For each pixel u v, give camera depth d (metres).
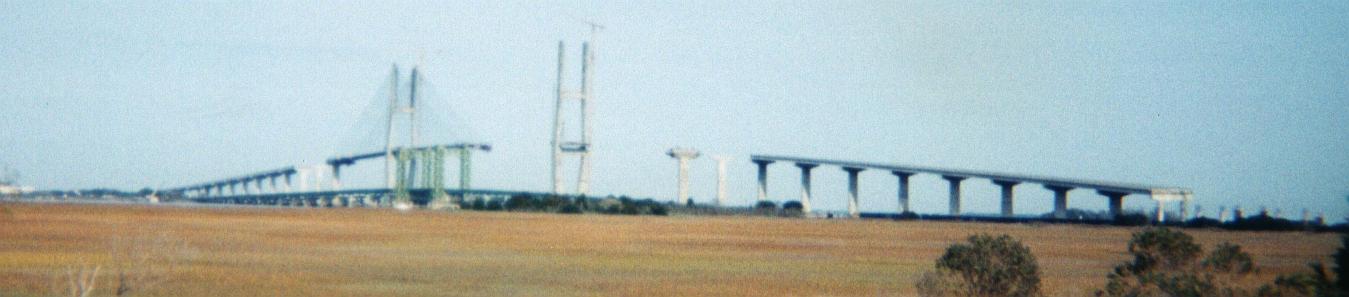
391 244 165.38
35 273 106.81
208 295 94.31
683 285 107.88
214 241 162.50
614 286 106.44
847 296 99.94
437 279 110.50
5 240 151.62
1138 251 80.44
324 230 199.25
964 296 77.00
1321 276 62.88
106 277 104.56
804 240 193.88
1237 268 77.25
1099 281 109.50
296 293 97.12
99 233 170.62
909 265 135.88
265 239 170.62
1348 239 61.06
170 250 135.75
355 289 100.81
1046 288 101.19
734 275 119.06
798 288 105.94
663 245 174.88
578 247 166.38
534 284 107.25
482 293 99.75
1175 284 72.25
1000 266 76.75
